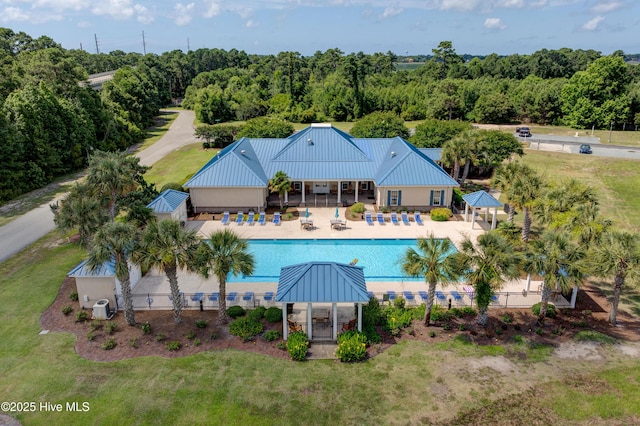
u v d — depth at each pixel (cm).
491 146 5759
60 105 6512
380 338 2578
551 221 3331
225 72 17650
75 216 3033
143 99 10738
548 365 2342
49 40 12106
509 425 1934
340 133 5534
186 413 2012
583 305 2981
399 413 2009
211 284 3269
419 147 6331
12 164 5234
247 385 2189
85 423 1955
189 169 6444
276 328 2680
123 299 2662
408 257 2636
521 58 17938
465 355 2433
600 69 9912
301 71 17788
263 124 7744
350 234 4131
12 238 4056
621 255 2583
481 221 4450
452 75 15612
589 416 1973
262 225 4375
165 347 2497
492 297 2852
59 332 2648
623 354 2436
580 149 7531
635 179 5881
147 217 3647
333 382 2216
